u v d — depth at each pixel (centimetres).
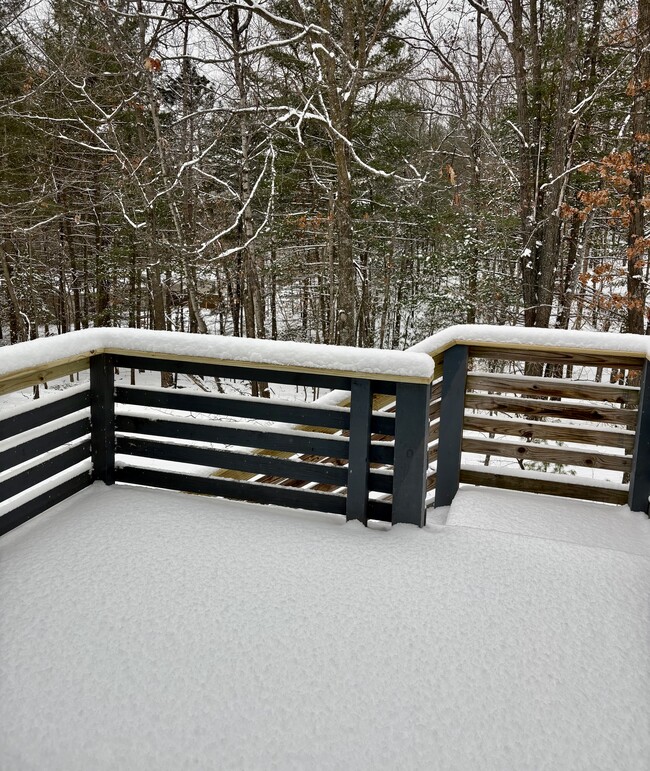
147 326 1936
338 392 293
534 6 1038
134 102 961
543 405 310
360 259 1797
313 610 183
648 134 902
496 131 1298
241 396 253
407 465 237
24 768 128
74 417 260
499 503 300
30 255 1594
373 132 1370
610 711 146
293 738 136
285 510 255
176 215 998
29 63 1005
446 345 299
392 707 146
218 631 172
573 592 198
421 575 205
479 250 1327
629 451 308
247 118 1003
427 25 1053
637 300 982
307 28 655
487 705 147
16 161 1322
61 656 161
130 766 128
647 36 874
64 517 240
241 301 1591
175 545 220
